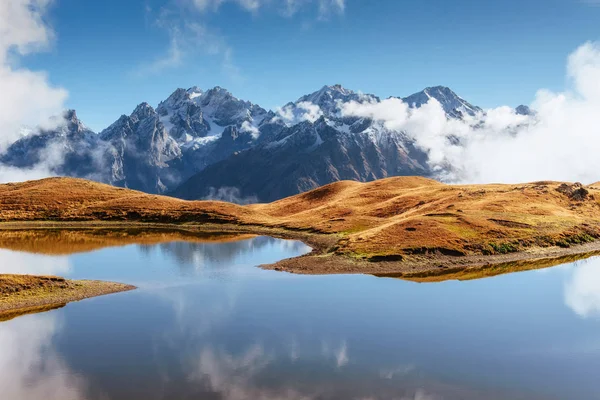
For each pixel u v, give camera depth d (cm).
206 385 3716
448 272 8231
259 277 7625
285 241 12369
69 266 8419
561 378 3922
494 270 8438
